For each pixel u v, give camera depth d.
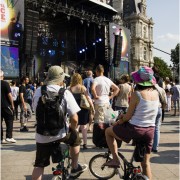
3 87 8.66
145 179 4.42
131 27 70.44
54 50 36.72
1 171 6.18
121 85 9.51
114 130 4.70
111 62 35.06
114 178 5.70
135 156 4.62
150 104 4.49
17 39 24.09
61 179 4.61
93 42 37.22
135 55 70.00
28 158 7.18
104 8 35.62
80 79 7.78
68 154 4.93
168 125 12.54
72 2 32.75
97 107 7.19
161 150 7.89
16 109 14.85
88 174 5.93
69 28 38.31
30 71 27.72
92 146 8.34
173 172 6.04
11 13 23.53
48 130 4.20
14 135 10.32
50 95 4.25
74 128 4.43
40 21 35.28
